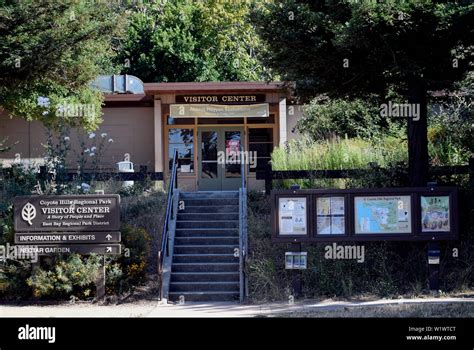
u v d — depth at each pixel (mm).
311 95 16562
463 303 13055
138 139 25984
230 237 17281
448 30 14547
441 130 19797
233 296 15242
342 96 16812
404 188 14578
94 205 15172
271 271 15336
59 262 15000
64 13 16953
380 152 19688
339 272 15000
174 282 15758
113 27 17609
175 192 19078
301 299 14531
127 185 19688
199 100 25172
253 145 26156
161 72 33875
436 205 14516
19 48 16875
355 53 15305
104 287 15078
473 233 15828
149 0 37125
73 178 18047
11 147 23531
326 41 15359
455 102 20203
